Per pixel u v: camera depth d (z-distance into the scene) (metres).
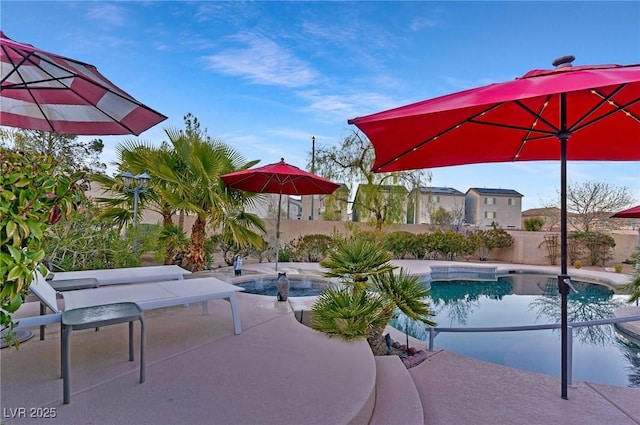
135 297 3.50
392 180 14.42
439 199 28.45
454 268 13.62
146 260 9.51
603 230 22.09
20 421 2.18
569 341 3.75
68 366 2.43
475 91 2.19
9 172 1.62
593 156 3.62
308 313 5.12
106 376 2.84
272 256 12.73
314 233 15.25
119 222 8.47
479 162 3.67
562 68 2.53
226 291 3.96
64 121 3.69
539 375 3.79
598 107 2.66
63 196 1.86
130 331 3.17
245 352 3.46
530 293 10.95
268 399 2.54
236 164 9.65
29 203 1.69
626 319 4.57
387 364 3.71
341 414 2.36
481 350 5.48
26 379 2.74
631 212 6.59
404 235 16.38
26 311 4.45
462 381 3.61
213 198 8.12
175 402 2.47
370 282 4.54
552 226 24.97
